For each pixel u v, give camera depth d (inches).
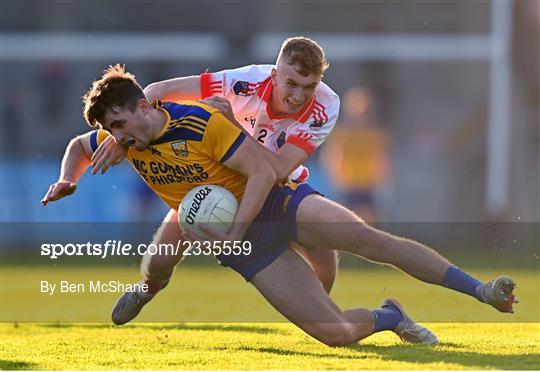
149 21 2395.4
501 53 2277.3
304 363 629.3
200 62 2396.7
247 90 741.9
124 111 663.1
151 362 650.2
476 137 2262.6
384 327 719.7
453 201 2224.4
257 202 679.1
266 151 708.0
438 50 2352.4
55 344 746.8
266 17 2390.5
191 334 808.3
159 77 2394.2
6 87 2300.7
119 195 1951.3
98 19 2390.5
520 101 2269.9
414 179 2242.9
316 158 2095.2
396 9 2369.6
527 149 2250.2
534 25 2268.7
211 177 694.5
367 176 1953.7
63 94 2317.9
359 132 1958.7
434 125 2310.5
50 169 2101.4
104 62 2370.8
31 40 2364.7
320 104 735.7
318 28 2383.1
